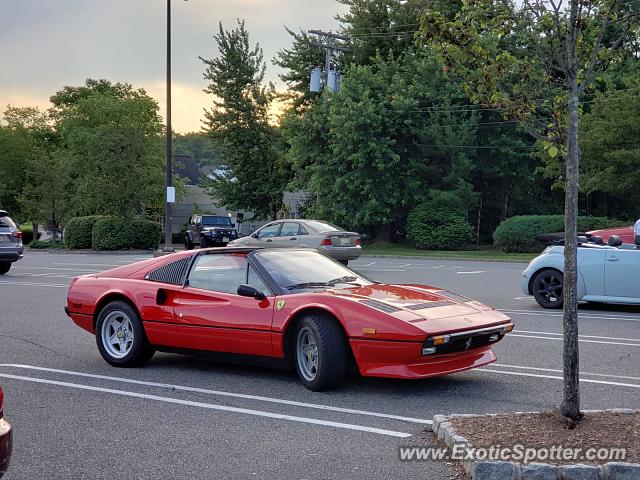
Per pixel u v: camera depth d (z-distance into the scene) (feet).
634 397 21.98
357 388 23.29
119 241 123.13
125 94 232.12
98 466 16.10
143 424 19.43
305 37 161.68
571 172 16.92
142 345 26.58
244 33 169.89
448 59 19.60
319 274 25.40
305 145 137.08
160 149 186.39
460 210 127.54
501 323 23.09
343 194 132.05
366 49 150.51
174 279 26.32
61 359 28.89
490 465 14.38
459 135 128.88
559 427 16.57
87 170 171.94
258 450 17.10
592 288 40.98
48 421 19.79
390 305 22.45
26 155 212.23
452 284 59.47
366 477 15.23
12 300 49.06
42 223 156.46
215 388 23.57
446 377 24.91
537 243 111.14
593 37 18.67
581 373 25.57
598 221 105.60
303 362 23.21
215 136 170.40
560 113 18.98
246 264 24.97
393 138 134.21
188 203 215.92
